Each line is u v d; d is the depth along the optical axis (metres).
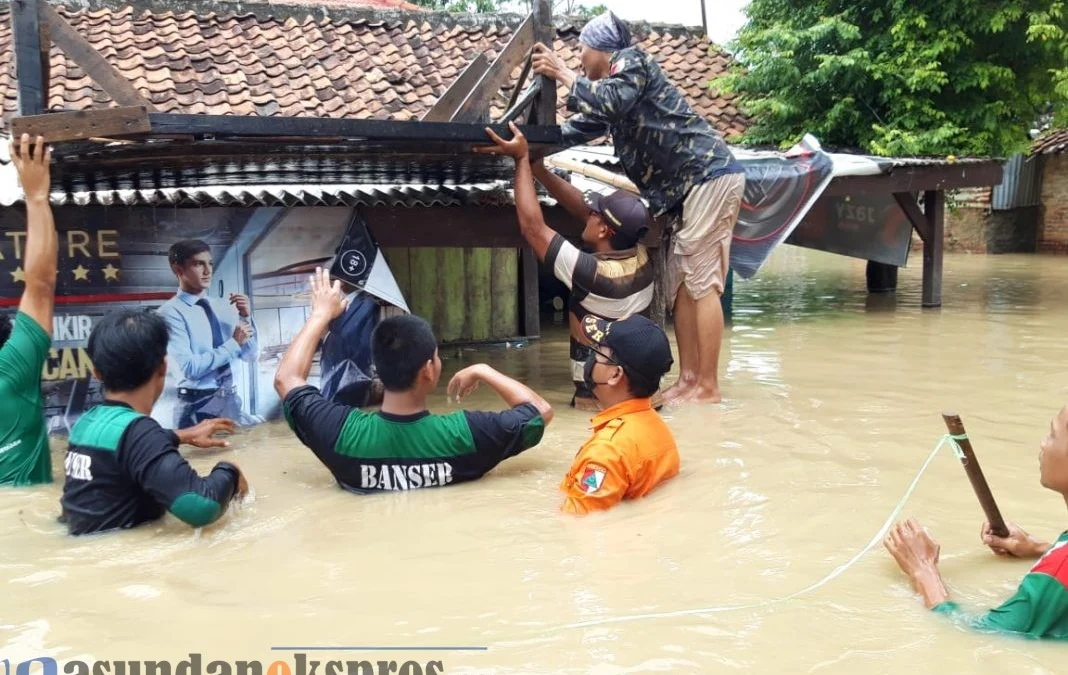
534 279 7.96
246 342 4.80
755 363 6.51
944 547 3.04
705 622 2.51
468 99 4.38
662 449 3.67
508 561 2.96
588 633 2.45
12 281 4.33
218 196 4.79
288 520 3.40
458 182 5.88
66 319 4.44
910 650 2.35
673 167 5.11
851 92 9.74
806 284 11.55
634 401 3.66
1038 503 3.46
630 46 5.04
